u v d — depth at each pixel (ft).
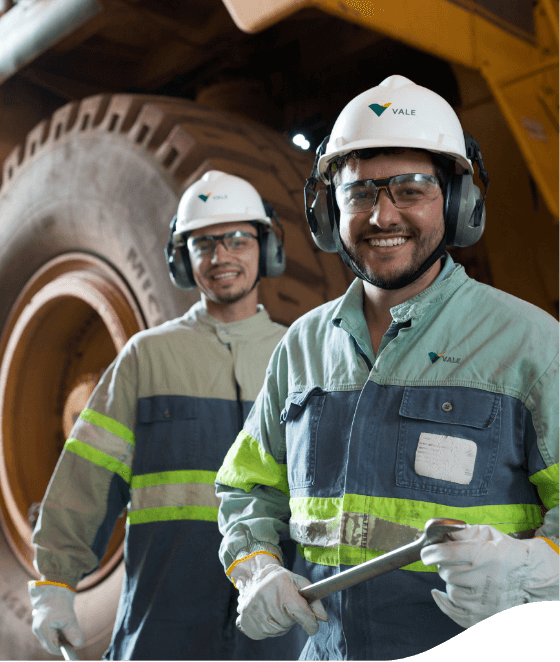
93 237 9.25
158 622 6.20
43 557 6.53
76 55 10.99
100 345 10.32
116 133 8.71
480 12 6.60
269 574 3.87
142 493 6.57
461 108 7.44
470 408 3.44
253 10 5.05
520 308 3.61
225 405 6.70
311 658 3.97
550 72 6.97
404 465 3.50
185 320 7.14
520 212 7.07
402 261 3.69
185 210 7.00
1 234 11.07
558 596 3.14
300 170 8.16
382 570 3.25
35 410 10.44
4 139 11.98
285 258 7.25
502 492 3.40
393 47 8.41
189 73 10.55
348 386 3.88
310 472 3.85
